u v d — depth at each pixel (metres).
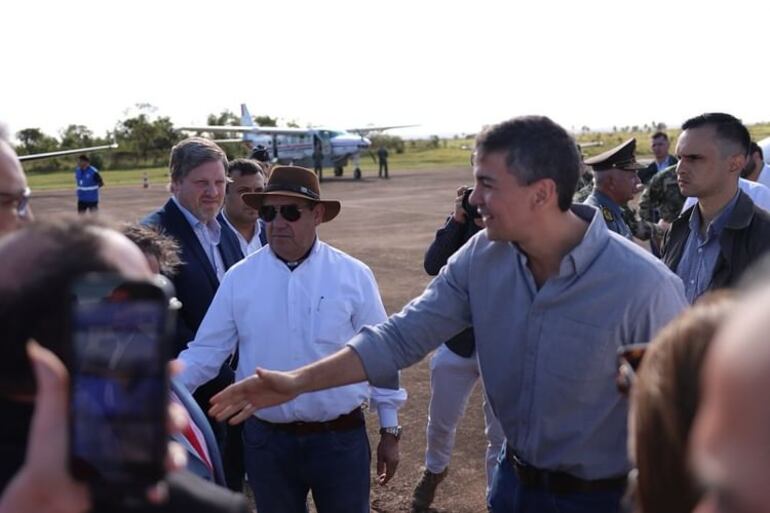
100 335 0.99
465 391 4.34
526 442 2.57
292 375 2.60
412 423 5.84
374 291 3.50
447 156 65.25
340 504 3.29
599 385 2.44
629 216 5.48
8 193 2.04
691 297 3.94
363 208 23.08
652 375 1.09
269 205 3.33
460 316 2.76
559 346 2.45
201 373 3.41
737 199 3.78
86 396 0.99
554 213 2.41
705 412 0.81
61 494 1.02
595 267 2.39
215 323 3.45
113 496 0.99
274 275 3.38
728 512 0.77
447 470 4.50
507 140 2.35
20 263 1.15
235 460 3.87
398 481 4.89
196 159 3.99
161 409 1.00
